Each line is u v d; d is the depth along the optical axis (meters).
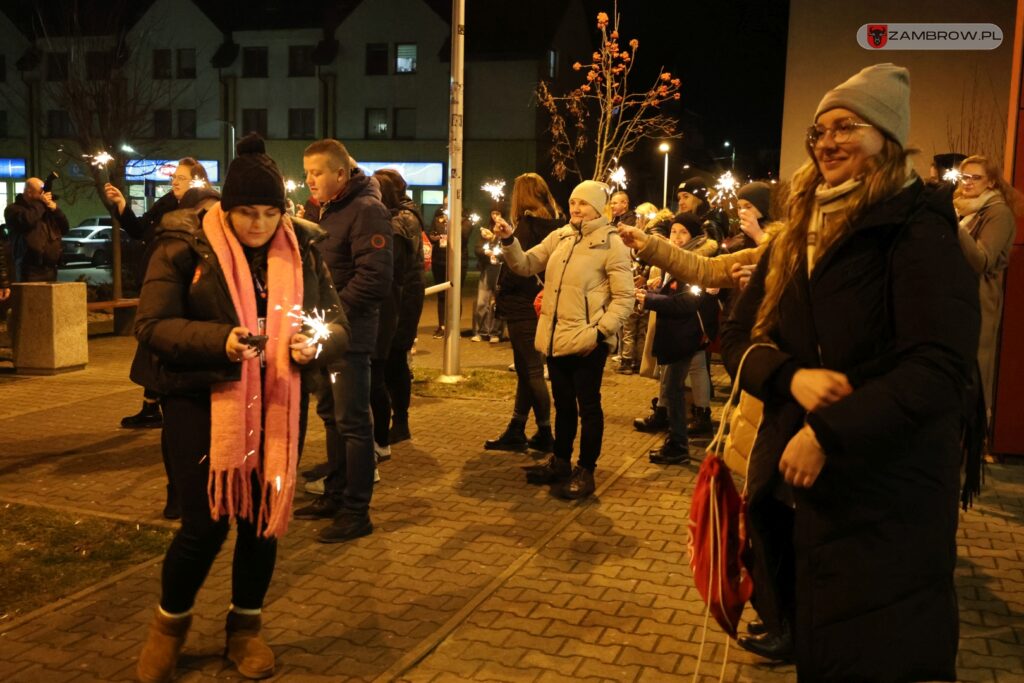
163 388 3.34
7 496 5.80
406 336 7.13
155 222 6.80
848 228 2.37
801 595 2.42
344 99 44.22
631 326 10.73
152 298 3.30
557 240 6.15
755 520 2.51
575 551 5.02
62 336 10.27
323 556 4.87
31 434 7.41
